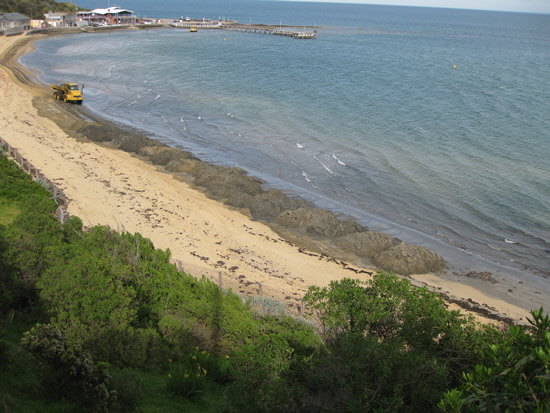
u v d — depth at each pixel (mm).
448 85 81562
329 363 9211
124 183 35656
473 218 33688
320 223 31344
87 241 17625
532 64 112562
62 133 47219
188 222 30516
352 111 61688
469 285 26031
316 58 109875
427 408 8883
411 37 179625
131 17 171875
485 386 6352
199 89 73250
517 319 22828
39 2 158250
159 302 16109
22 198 25500
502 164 43562
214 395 12320
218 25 181625
